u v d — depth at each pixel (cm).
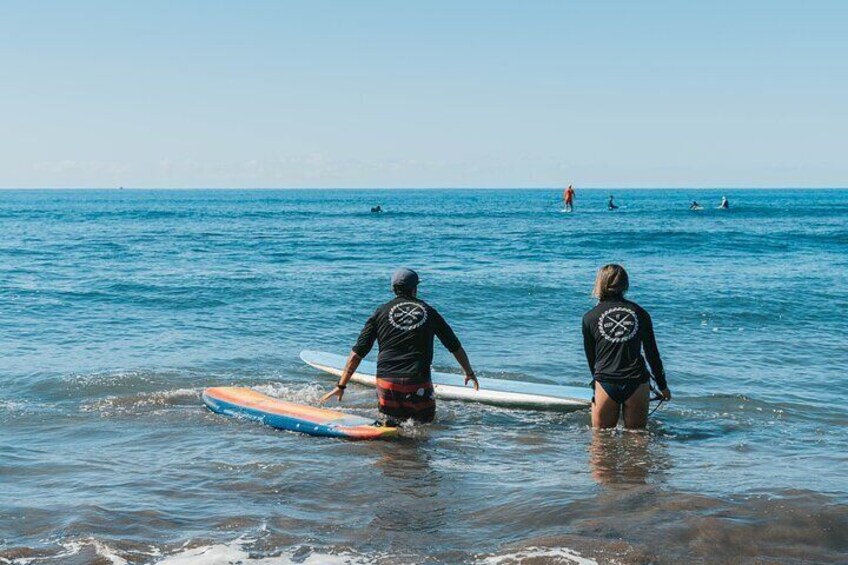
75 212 8394
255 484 588
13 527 497
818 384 973
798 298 1697
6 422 779
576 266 2508
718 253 3002
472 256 2927
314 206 11525
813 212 7575
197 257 2845
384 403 779
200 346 1216
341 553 455
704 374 1029
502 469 631
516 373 1045
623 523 497
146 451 682
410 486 584
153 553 455
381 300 1717
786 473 616
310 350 1143
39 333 1316
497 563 441
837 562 445
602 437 731
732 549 459
